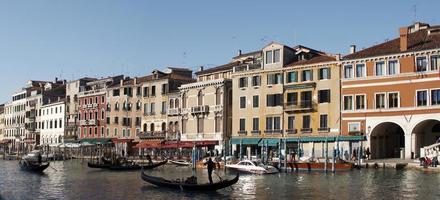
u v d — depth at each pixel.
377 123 47.97
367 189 29.98
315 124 51.84
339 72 50.56
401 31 47.41
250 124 56.75
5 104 119.12
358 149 46.12
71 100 91.88
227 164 44.97
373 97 48.50
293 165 43.16
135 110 76.94
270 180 36.69
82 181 39.47
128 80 81.38
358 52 50.41
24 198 29.45
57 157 76.19
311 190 30.41
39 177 44.16
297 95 53.38
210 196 28.95
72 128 90.12
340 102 50.25
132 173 47.06
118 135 79.19
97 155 77.12
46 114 99.00
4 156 89.44
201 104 62.91
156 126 71.25
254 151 56.44
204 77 65.31
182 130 65.50
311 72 52.47
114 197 29.30
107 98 81.69
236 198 28.06
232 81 58.97
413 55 46.59
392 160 44.53
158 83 71.50
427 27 51.22
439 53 45.28
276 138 54.25
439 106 45.00
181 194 29.88
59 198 29.36
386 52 47.81
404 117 46.62
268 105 55.47
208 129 61.53
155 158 61.38
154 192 31.03
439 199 25.95
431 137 47.34
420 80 46.12
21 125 108.94
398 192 28.42
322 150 50.94
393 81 47.53
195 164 49.56
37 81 112.81
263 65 56.16
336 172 40.91
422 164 40.09
